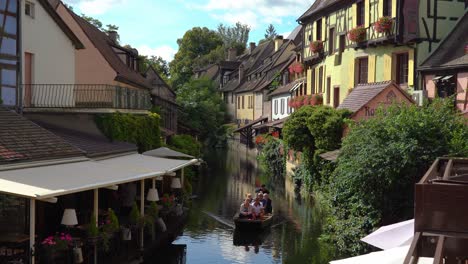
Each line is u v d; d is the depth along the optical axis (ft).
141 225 44.24
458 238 16.96
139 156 55.11
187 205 65.26
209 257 48.44
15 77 52.26
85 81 82.28
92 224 37.55
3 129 40.52
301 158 87.25
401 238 25.23
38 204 42.14
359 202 47.67
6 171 34.30
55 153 40.01
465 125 47.24
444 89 64.95
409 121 45.34
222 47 278.67
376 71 77.15
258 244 52.90
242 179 104.12
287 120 80.69
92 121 57.26
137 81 96.12
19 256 32.09
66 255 35.60
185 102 183.11
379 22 71.82
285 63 155.84
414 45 69.67
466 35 66.95
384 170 43.98
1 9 49.80
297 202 75.72
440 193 17.47
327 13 93.56
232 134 187.42
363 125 48.34
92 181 35.09
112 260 40.11
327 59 93.61
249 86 190.29
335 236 51.21
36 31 58.23
